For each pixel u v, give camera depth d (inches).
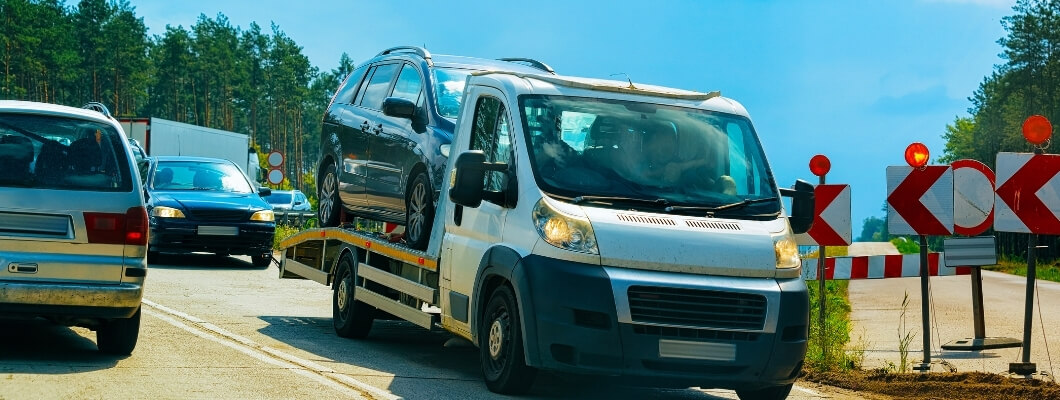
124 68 4229.8
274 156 1316.4
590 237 310.5
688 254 311.7
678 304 305.7
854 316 676.7
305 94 4906.5
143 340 396.8
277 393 305.0
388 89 473.1
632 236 312.2
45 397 279.1
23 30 3629.4
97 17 4224.9
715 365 306.2
